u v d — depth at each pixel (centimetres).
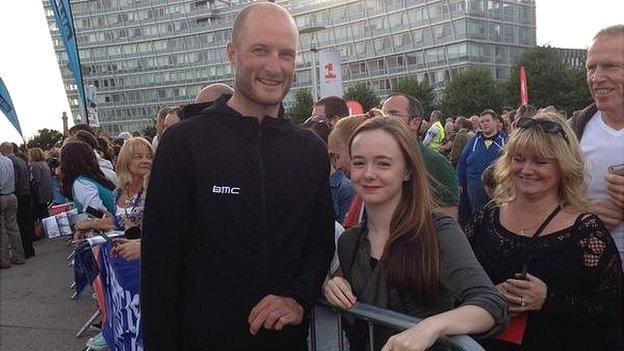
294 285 198
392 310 192
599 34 244
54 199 1148
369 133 198
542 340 206
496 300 173
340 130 323
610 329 212
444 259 187
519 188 217
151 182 191
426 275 183
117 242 312
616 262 204
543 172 210
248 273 191
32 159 1100
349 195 355
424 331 156
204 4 10369
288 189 197
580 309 204
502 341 213
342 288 197
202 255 191
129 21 10956
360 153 198
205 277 190
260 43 189
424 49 8088
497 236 224
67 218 507
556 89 5012
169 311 191
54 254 950
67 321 554
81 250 364
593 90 246
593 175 247
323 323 220
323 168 211
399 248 188
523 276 203
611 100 239
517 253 213
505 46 8131
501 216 229
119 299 308
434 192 284
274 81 192
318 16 9156
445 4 7719
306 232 206
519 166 216
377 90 8731
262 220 192
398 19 8319
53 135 5147
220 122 193
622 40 234
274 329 192
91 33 11169
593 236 203
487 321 167
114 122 11319
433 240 187
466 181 633
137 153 396
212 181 186
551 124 210
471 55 7662
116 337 321
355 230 213
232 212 188
